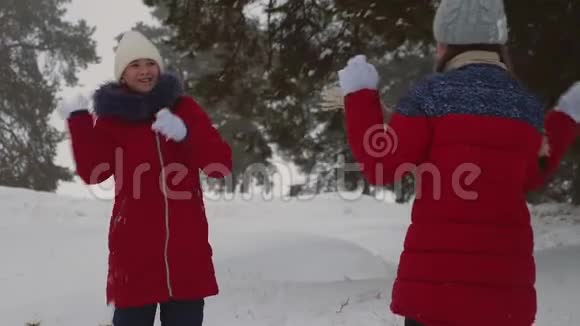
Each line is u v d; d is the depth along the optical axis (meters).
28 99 39.12
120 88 4.20
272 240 10.26
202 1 9.83
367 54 10.36
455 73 3.16
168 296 3.98
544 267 7.40
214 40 10.08
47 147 39.16
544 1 7.95
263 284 7.17
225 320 5.85
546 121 3.49
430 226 3.08
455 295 2.98
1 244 10.16
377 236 15.59
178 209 4.06
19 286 7.53
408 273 3.10
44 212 14.47
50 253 9.56
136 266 3.98
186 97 4.21
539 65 8.56
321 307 6.06
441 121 3.07
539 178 3.35
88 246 10.20
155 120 4.11
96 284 7.52
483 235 3.01
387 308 5.85
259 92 10.71
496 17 3.23
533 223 15.33
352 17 8.45
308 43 10.13
